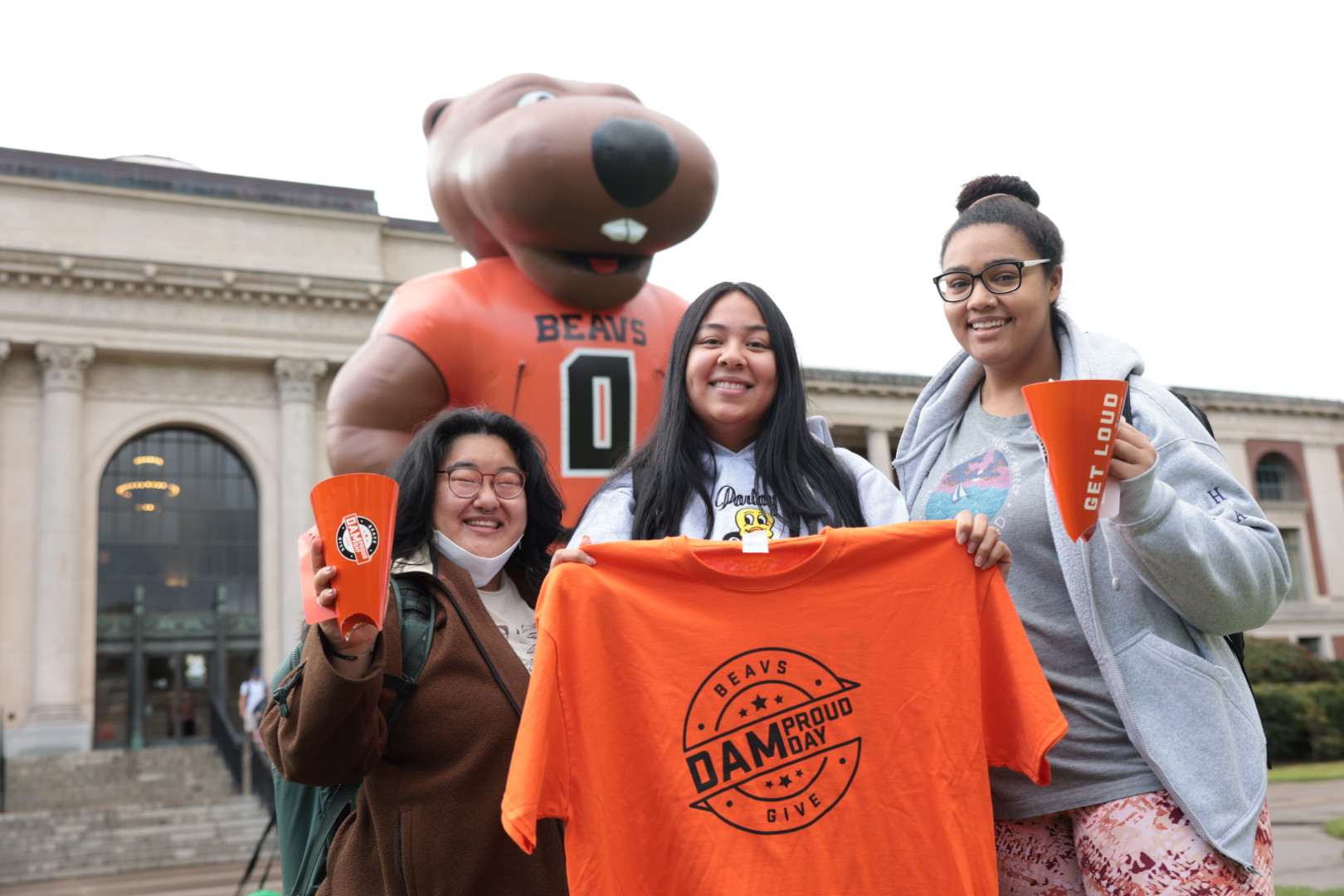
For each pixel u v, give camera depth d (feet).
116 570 85.61
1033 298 9.31
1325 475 128.57
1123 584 8.58
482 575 9.90
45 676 79.30
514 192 19.58
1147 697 8.38
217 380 89.20
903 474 10.68
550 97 21.71
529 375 20.44
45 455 81.97
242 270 86.89
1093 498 7.28
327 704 7.80
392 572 9.34
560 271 20.66
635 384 21.04
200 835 55.31
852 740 8.04
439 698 8.87
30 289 82.74
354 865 8.75
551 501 10.52
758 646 8.13
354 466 19.93
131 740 82.94
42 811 59.93
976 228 9.53
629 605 8.09
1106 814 8.45
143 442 88.22
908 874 7.82
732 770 7.90
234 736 69.26
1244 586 8.03
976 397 10.34
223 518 89.56
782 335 9.97
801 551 8.30
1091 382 7.13
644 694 7.97
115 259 83.87
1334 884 25.45
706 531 9.39
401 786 8.78
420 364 20.18
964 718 8.08
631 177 19.56
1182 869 8.04
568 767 7.58
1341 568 126.52
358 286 89.92
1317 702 75.31
